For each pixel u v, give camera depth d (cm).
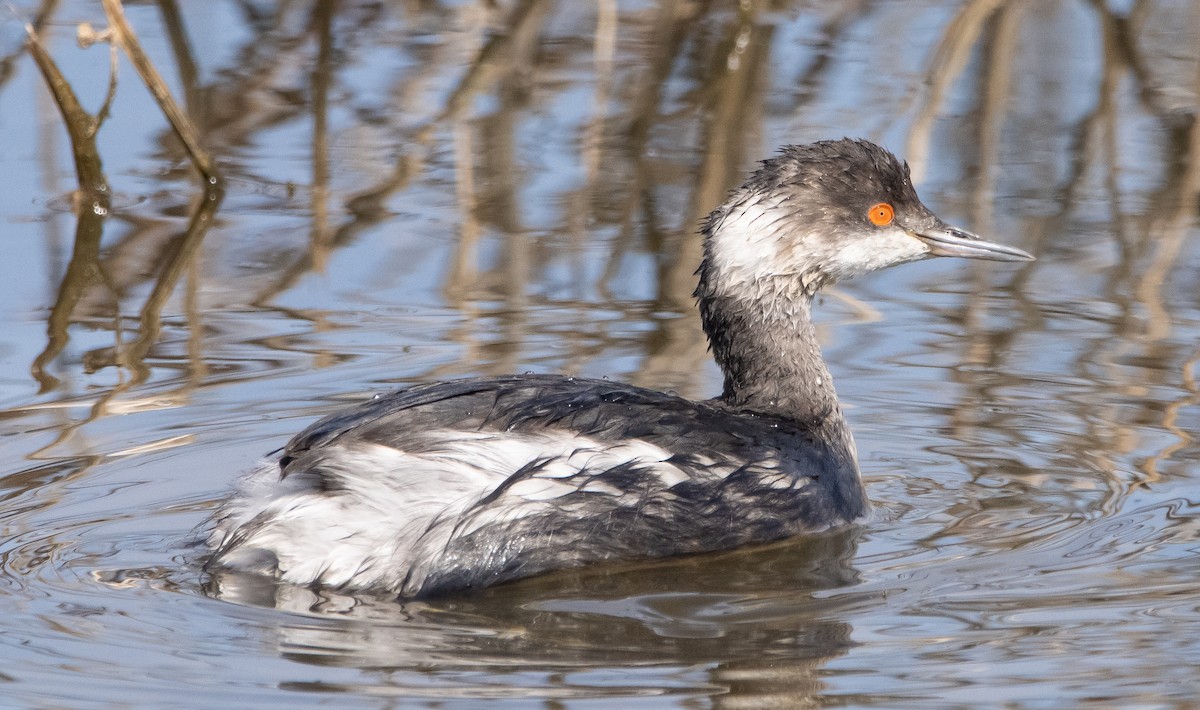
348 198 1884
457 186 1912
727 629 986
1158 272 1659
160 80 1866
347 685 900
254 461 1234
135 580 1033
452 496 1034
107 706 871
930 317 1576
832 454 1208
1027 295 1619
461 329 1525
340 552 1018
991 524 1155
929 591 1041
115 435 1290
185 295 1616
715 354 1305
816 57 2294
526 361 1446
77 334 1515
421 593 1021
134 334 1516
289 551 1023
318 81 2222
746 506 1127
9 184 1909
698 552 1116
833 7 2447
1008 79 2197
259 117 2114
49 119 2080
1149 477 1226
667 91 2205
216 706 873
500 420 1079
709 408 1190
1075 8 2419
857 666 930
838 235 1277
